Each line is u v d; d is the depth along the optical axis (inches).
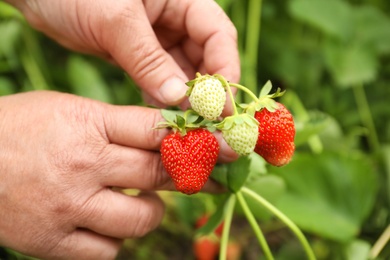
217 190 13.9
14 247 13.1
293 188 17.6
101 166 12.4
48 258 13.3
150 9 14.7
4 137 12.4
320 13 23.7
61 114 12.5
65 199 12.3
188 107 13.8
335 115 23.8
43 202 12.3
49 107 12.6
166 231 21.4
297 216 17.0
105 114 12.5
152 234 21.3
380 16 24.2
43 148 12.2
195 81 11.2
